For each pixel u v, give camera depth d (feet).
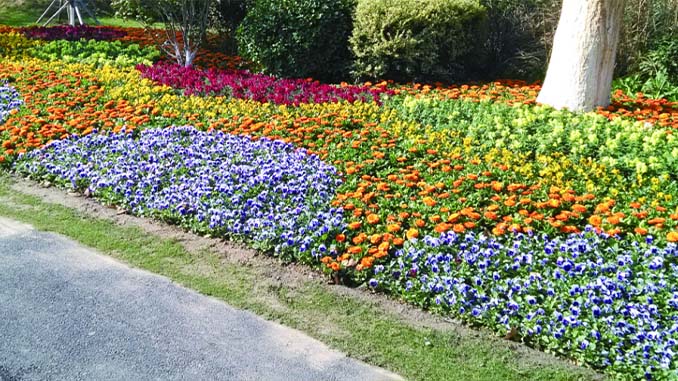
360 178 20.89
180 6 37.65
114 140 23.88
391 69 34.65
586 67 27.71
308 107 27.53
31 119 25.98
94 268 16.37
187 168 21.24
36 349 12.93
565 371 12.59
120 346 13.15
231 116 26.71
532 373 12.58
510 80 35.22
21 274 15.89
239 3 44.52
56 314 14.21
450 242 16.51
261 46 35.88
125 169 21.27
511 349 13.35
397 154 22.41
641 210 18.15
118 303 14.75
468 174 20.35
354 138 24.09
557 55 28.63
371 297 15.34
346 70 35.73
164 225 18.89
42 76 32.71
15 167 22.79
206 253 17.25
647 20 33.91
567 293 14.21
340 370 12.68
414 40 33.37
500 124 24.32
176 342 13.38
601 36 27.37
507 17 37.73
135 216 19.49
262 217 18.12
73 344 13.15
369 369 12.75
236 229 17.70
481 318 14.05
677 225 17.35
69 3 53.78
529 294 14.38
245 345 13.38
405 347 13.44
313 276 16.20
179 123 25.94
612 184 20.10
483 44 37.78
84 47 40.24
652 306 13.62
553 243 16.46
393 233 17.39
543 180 20.10
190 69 34.78
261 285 15.74
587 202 18.84
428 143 23.24
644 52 34.30
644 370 12.19
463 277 15.15
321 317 14.49
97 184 20.44
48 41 43.65
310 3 35.24
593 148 22.53
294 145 23.53
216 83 30.76
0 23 61.05
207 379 12.24
